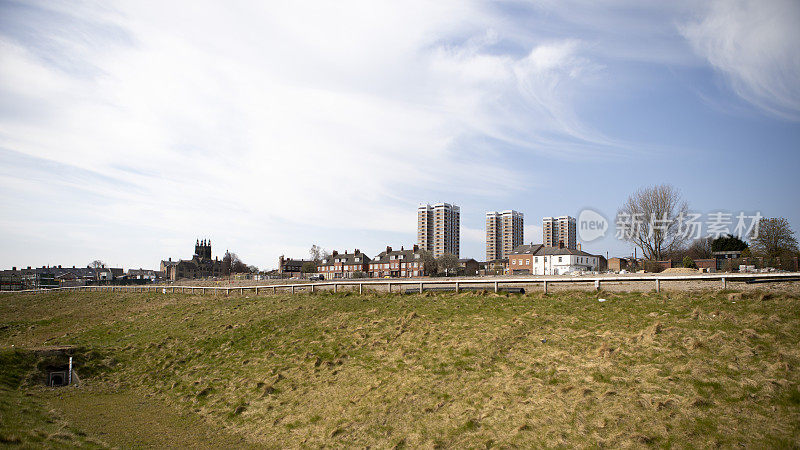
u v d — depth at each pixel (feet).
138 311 155.12
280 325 101.09
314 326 95.91
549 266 339.77
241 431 56.80
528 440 43.86
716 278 76.89
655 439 40.45
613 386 50.24
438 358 67.00
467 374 60.13
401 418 52.34
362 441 49.39
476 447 44.37
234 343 94.58
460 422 49.26
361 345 79.25
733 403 43.14
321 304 113.09
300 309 111.86
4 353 85.25
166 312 140.46
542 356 61.11
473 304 91.86
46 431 48.55
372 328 86.94
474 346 68.28
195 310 134.92
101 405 69.31
